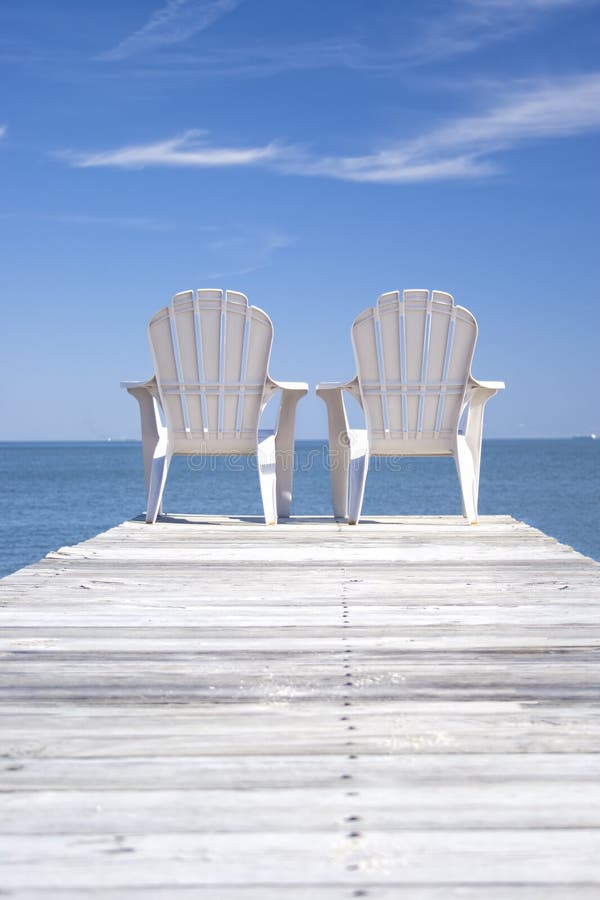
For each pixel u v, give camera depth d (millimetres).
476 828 1471
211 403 5359
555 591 3338
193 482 26750
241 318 5195
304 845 1422
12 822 1490
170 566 3906
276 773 1681
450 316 5152
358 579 3594
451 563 3988
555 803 1553
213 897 1287
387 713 1993
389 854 1395
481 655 2447
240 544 4605
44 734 1867
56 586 3439
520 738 1844
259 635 2680
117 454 88688
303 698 2098
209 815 1516
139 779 1654
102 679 2234
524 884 1315
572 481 26641
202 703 2062
